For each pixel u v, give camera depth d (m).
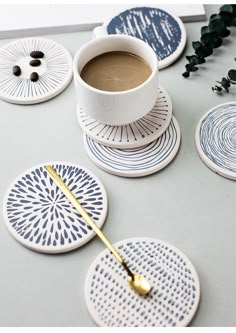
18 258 0.61
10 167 0.69
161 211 0.64
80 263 0.61
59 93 0.76
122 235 0.63
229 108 0.72
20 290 0.59
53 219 0.63
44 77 0.77
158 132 0.69
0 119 0.74
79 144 0.71
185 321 0.55
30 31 0.83
